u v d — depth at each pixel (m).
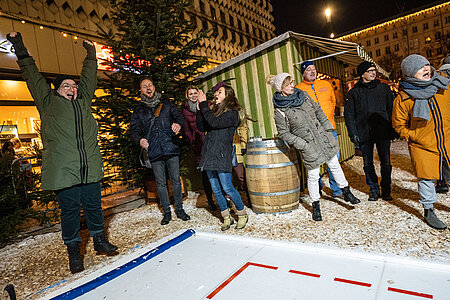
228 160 3.48
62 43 8.16
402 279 2.07
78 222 3.04
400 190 4.48
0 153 4.91
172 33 5.33
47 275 3.02
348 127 4.18
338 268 2.33
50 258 3.47
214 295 2.15
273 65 5.46
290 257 2.62
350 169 6.64
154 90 4.32
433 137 2.83
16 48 2.86
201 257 2.84
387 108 3.95
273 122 5.61
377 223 3.29
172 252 3.03
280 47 5.33
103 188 5.38
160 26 4.94
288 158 3.93
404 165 6.48
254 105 5.79
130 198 5.61
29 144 6.39
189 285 2.33
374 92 3.97
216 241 3.22
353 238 2.97
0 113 7.19
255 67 5.68
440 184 4.21
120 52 5.05
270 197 3.95
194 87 4.77
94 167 3.09
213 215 4.43
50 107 2.91
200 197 5.80
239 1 17.23
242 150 4.50
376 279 2.11
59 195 2.94
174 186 4.31
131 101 5.15
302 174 5.04
